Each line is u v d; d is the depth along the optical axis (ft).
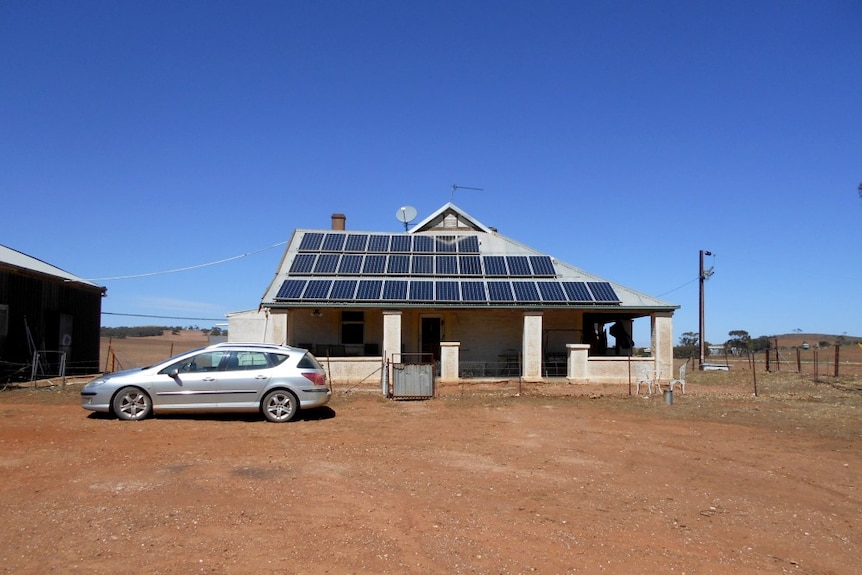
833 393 59.52
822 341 238.48
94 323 83.76
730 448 32.42
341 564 15.92
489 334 74.02
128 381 37.83
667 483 25.09
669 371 66.49
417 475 25.21
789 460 29.78
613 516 20.51
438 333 73.77
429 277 72.38
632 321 80.89
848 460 29.91
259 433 34.24
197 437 32.63
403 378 51.44
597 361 65.31
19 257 74.13
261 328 78.38
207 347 39.86
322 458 27.99
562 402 50.19
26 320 66.80
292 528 18.44
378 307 64.80
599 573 15.85
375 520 19.35
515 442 33.09
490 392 57.62
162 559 15.93
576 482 24.80
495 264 75.41
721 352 183.73
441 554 16.75
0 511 19.61
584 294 68.03
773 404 49.93
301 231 82.53
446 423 39.24
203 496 21.50
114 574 15.01
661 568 16.31
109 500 20.92
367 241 80.18
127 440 31.48
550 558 16.72
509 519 19.83
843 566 16.97
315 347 72.02
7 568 15.26
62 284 75.05
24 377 65.00
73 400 48.75
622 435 35.63
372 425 37.86
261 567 15.58
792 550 17.99
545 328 74.74
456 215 85.87
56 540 17.15
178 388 38.01
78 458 27.22
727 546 18.10
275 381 38.45
